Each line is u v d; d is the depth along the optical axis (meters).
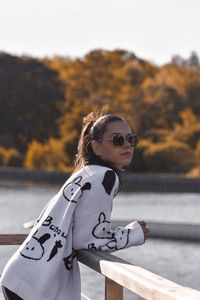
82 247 3.57
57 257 3.52
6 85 96.44
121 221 28.89
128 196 59.00
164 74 98.25
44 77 97.31
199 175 70.56
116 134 3.71
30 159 83.06
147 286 2.79
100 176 3.59
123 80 100.12
